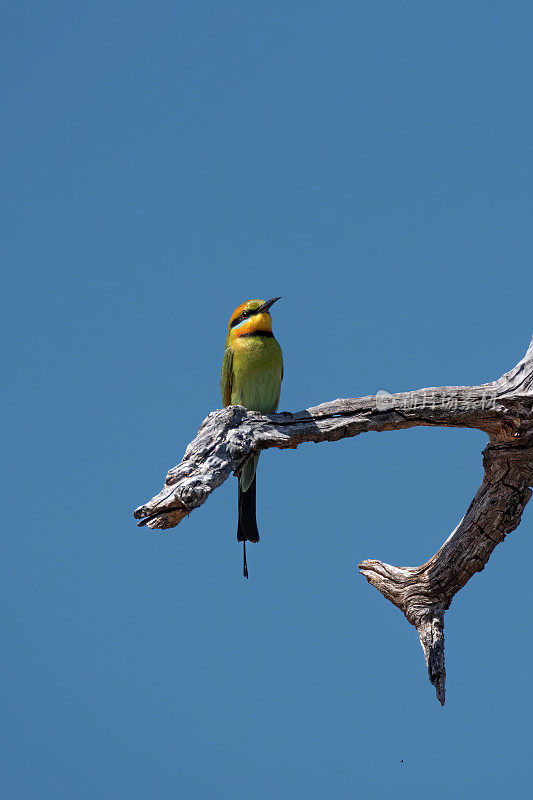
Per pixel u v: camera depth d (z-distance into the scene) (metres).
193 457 10.03
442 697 11.12
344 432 10.84
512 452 11.00
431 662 11.22
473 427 11.12
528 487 11.17
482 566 11.52
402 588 11.73
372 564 12.16
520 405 10.73
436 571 11.52
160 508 9.20
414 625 11.66
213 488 9.68
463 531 11.45
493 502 11.23
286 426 10.65
